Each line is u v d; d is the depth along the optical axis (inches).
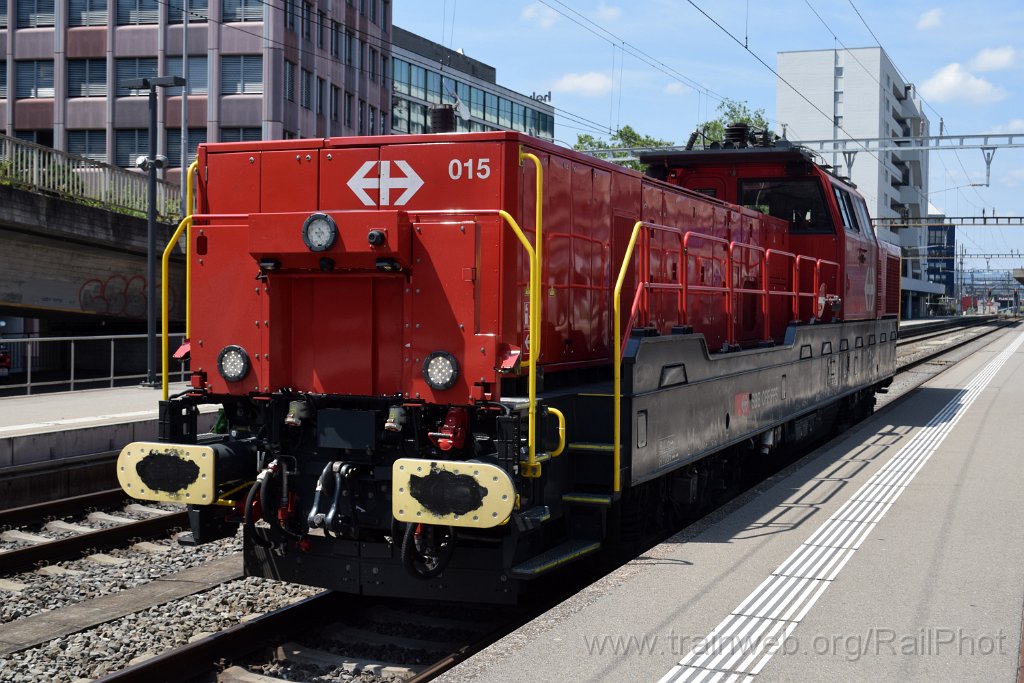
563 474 261.7
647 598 221.6
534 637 197.3
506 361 233.3
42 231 749.9
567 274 278.7
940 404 633.0
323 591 281.3
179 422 255.4
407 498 220.7
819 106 3102.9
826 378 485.4
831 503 320.5
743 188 479.2
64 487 418.6
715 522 295.1
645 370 277.4
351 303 245.8
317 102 1565.0
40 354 1038.4
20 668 225.5
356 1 1727.4
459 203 245.6
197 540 253.0
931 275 5000.0
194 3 1418.6
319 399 247.4
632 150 1040.2
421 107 2185.0
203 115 1423.5
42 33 1472.7
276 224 233.5
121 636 246.2
